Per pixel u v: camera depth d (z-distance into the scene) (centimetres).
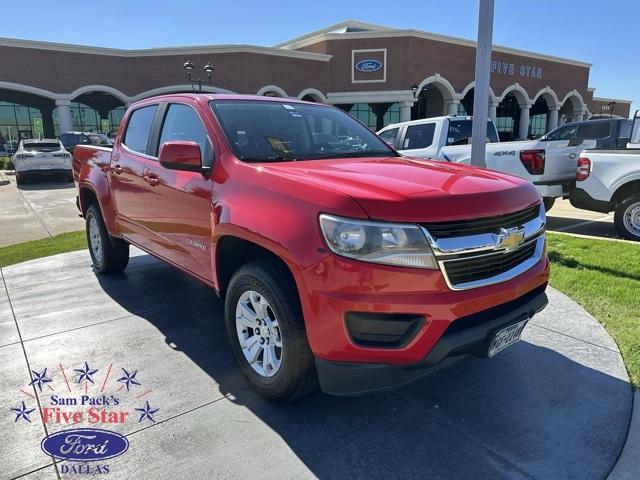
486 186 275
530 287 285
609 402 300
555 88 4444
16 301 486
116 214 496
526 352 365
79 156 587
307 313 252
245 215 288
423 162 350
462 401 304
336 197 246
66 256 673
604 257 614
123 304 474
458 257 246
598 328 403
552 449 259
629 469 244
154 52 3127
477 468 246
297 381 277
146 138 441
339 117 432
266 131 362
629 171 757
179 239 379
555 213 1062
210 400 307
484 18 570
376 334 241
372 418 287
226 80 3144
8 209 1246
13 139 4284
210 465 249
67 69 2995
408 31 3297
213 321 430
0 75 2847
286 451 259
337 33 3409
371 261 236
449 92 3625
